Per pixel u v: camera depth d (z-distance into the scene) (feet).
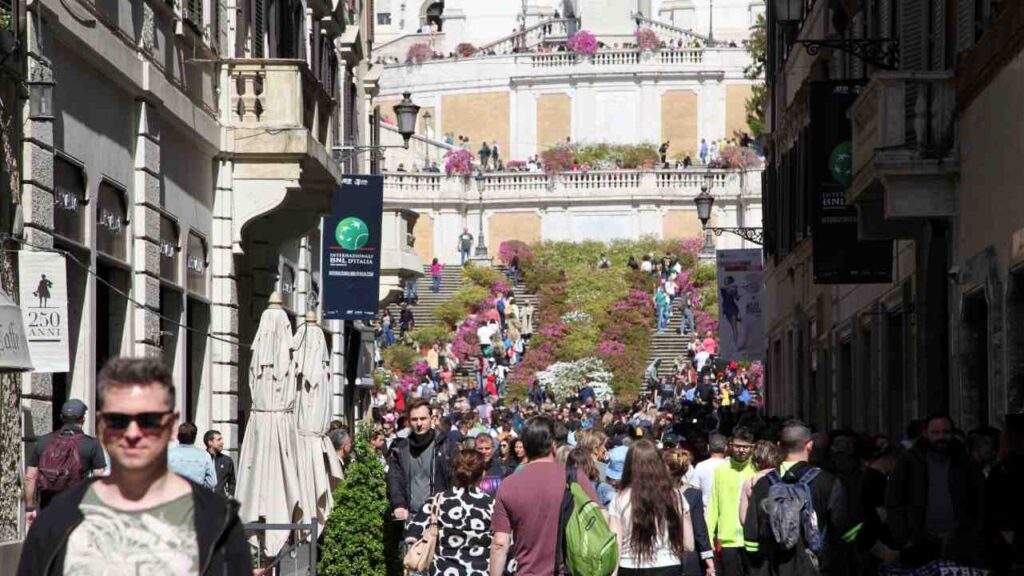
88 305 126.41
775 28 294.05
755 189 590.96
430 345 470.39
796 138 254.27
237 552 40.98
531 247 567.18
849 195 157.17
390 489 120.16
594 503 85.51
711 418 248.93
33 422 112.78
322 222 234.17
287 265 212.84
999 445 99.14
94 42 126.41
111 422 40.47
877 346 189.16
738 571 116.88
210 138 167.12
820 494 98.94
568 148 643.86
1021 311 123.75
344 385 268.82
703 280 527.81
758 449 109.60
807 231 242.37
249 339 189.57
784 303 284.20
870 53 168.66
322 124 191.01
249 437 135.33
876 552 98.68
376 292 228.43
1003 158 124.47
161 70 149.89
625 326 481.05
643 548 91.20
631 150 636.48
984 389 139.44
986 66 127.95
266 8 194.90
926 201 142.20
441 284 519.19
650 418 276.21
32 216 112.27
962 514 92.89
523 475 86.79
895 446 117.50
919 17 151.33
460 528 95.66
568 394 436.76
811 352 254.27
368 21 300.40
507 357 468.34
